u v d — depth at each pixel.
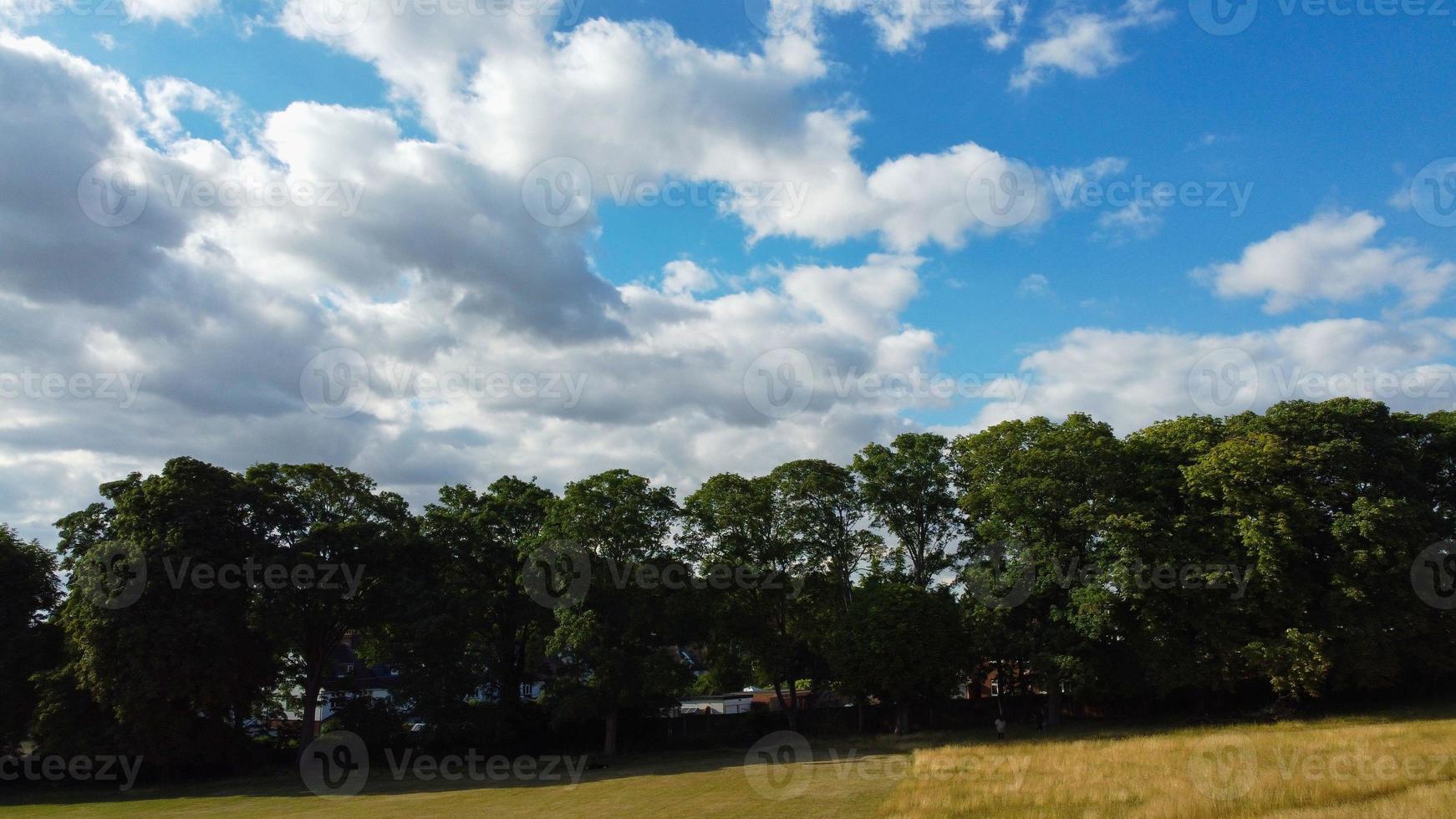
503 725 49.84
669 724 57.62
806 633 58.06
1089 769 28.75
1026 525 50.72
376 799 35.94
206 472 44.53
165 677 39.66
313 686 47.75
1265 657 43.28
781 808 27.38
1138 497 49.16
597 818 28.30
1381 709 45.88
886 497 58.34
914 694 53.12
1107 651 50.12
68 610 41.75
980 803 24.56
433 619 45.75
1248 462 44.91
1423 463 49.03
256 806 35.09
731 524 57.03
